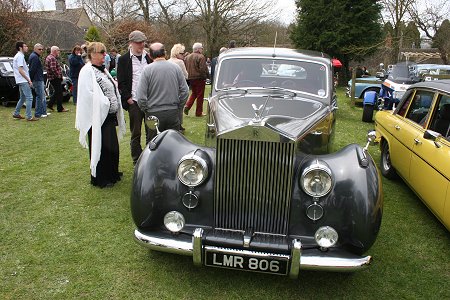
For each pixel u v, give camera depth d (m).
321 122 3.64
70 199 4.58
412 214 4.52
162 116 4.85
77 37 32.47
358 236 2.83
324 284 3.15
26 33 18.42
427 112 4.48
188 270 3.26
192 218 3.08
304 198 2.96
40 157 6.20
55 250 3.50
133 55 5.25
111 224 4.00
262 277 3.21
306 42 22.14
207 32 31.09
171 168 3.13
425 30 18.58
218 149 2.94
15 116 9.17
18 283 3.03
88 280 3.09
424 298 3.02
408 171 4.61
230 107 3.70
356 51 20.31
